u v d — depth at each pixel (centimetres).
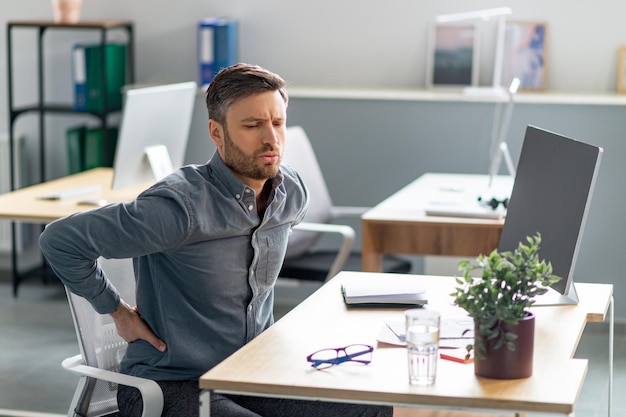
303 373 225
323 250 536
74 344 522
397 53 585
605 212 535
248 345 246
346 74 593
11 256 650
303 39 595
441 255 435
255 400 270
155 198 257
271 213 273
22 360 495
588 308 281
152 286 272
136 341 273
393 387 215
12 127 601
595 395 447
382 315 276
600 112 530
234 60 588
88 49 595
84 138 612
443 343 244
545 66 563
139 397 265
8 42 596
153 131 454
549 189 302
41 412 424
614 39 558
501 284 223
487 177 528
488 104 544
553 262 290
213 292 267
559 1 560
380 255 452
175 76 614
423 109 554
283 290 595
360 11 586
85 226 253
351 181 569
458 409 210
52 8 629
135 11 613
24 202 460
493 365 219
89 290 263
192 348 267
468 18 567
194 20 606
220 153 267
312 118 567
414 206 449
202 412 223
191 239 261
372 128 561
